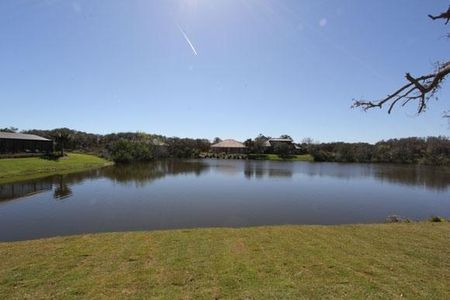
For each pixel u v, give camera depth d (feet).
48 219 54.03
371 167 194.80
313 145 323.98
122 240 28.63
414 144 252.21
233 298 16.94
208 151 344.28
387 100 21.62
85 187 91.50
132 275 20.07
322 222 54.54
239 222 53.47
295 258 23.45
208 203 69.46
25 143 179.42
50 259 23.16
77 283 18.83
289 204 70.03
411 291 17.94
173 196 77.92
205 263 22.30
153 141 281.33
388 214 62.69
